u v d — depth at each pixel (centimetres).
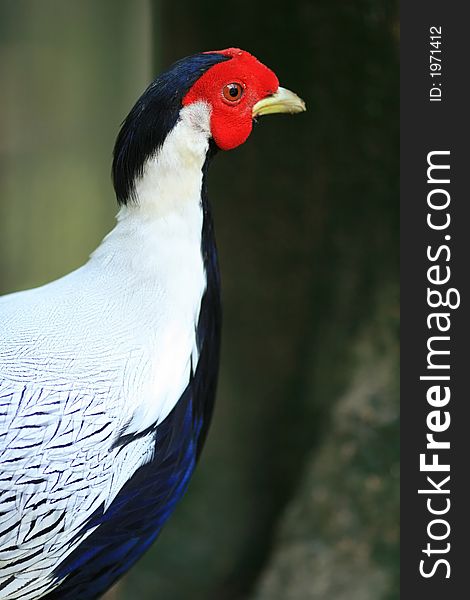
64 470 706
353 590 1131
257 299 1171
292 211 1141
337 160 1114
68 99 1686
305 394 1173
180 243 764
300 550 1151
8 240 1742
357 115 1093
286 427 1188
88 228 1728
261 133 1123
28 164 1736
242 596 1195
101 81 1641
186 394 786
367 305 1136
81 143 1702
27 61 1709
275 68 1092
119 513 760
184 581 1214
